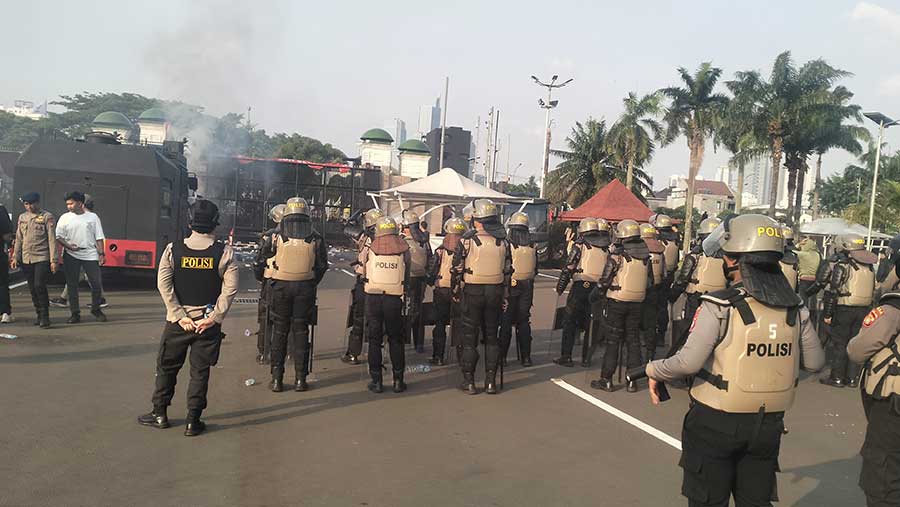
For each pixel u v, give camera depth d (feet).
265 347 28.99
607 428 21.99
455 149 142.82
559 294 31.68
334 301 49.65
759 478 11.93
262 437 19.70
